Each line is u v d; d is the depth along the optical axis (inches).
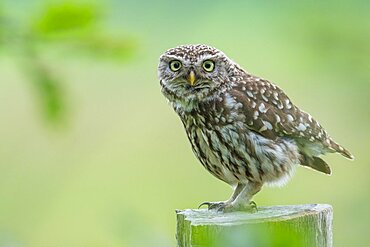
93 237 816.3
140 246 384.8
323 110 734.5
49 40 313.4
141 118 852.6
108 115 845.2
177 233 374.9
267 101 447.8
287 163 447.2
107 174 825.5
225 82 447.5
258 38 841.5
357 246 647.1
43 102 311.9
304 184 757.9
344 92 634.2
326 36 572.4
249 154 442.6
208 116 446.3
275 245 225.8
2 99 818.2
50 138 316.2
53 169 823.1
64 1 312.2
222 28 851.4
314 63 575.5
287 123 446.0
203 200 832.9
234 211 396.8
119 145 833.5
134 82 854.5
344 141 705.0
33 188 821.2
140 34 323.9
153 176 836.0
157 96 850.8
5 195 818.2
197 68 442.6
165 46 831.1
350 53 573.3
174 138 844.0
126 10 790.5
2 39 311.9
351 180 714.8
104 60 318.7
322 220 359.9
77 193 831.7
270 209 372.2
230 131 442.6
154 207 816.9
